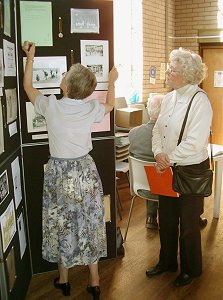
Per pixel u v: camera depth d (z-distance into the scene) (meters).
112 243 2.73
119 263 2.71
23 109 2.29
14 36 2.13
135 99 5.71
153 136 2.42
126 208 3.83
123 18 5.51
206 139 2.18
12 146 2.07
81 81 1.98
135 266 2.67
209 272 2.58
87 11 2.29
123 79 5.63
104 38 2.38
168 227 2.46
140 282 2.46
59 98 2.34
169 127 2.24
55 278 2.50
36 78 2.26
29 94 2.11
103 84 2.43
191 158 2.21
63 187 2.05
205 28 6.47
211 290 2.36
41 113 2.06
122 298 2.29
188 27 6.66
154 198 2.79
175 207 2.42
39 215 2.46
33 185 2.40
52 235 2.17
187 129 2.17
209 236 3.14
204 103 2.14
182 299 2.27
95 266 2.26
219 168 3.39
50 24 2.22
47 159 2.41
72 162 2.05
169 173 2.22
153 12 6.02
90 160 2.15
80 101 2.05
